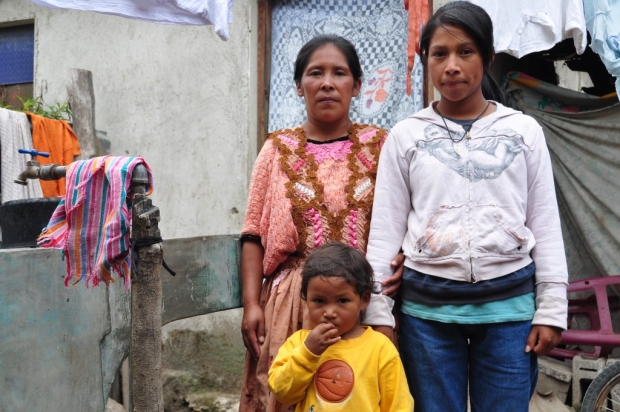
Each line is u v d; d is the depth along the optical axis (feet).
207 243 9.44
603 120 15.84
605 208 15.88
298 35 17.08
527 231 7.52
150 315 6.68
